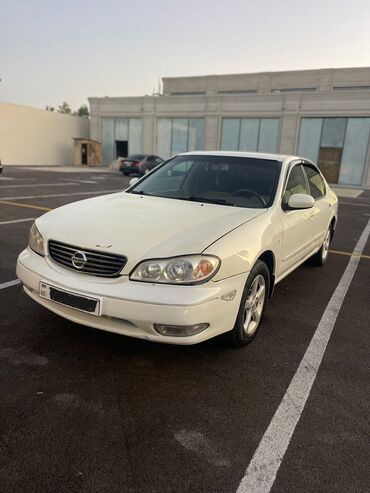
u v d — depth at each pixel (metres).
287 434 2.35
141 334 2.73
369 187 26.58
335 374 3.02
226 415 2.49
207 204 3.78
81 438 2.23
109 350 3.18
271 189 3.99
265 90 36.72
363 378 2.99
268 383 2.86
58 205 10.76
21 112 31.98
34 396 2.57
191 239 2.86
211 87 38.38
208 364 3.06
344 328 3.86
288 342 3.50
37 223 3.37
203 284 2.72
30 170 25.73
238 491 1.94
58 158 36.22
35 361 2.97
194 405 2.57
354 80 34.03
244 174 4.22
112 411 2.47
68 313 2.95
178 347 3.28
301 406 2.62
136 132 34.81
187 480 1.99
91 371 2.88
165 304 2.60
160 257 2.70
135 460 2.09
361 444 2.29
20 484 1.91
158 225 3.10
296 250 4.41
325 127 27.75
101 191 14.84
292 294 4.76
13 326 3.50
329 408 2.61
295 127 28.48
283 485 1.99
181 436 2.29
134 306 2.63
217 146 31.39
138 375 2.87
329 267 6.11
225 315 2.88
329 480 2.03
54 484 1.92
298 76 35.50
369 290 5.06
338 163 27.88
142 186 4.50
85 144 34.81
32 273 3.06
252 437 2.31
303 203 3.87
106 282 2.74
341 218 11.67
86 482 1.94
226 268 2.84
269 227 3.48
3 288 4.36
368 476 2.07
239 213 3.48
